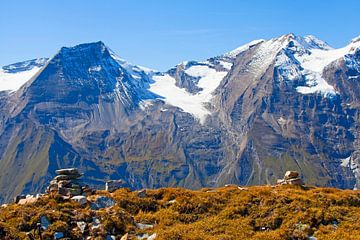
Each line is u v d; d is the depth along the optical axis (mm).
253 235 39562
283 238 38531
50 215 40656
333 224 41094
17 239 37000
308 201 44656
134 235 40062
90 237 38938
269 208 43688
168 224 42500
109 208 44438
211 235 39531
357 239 37312
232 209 44125
